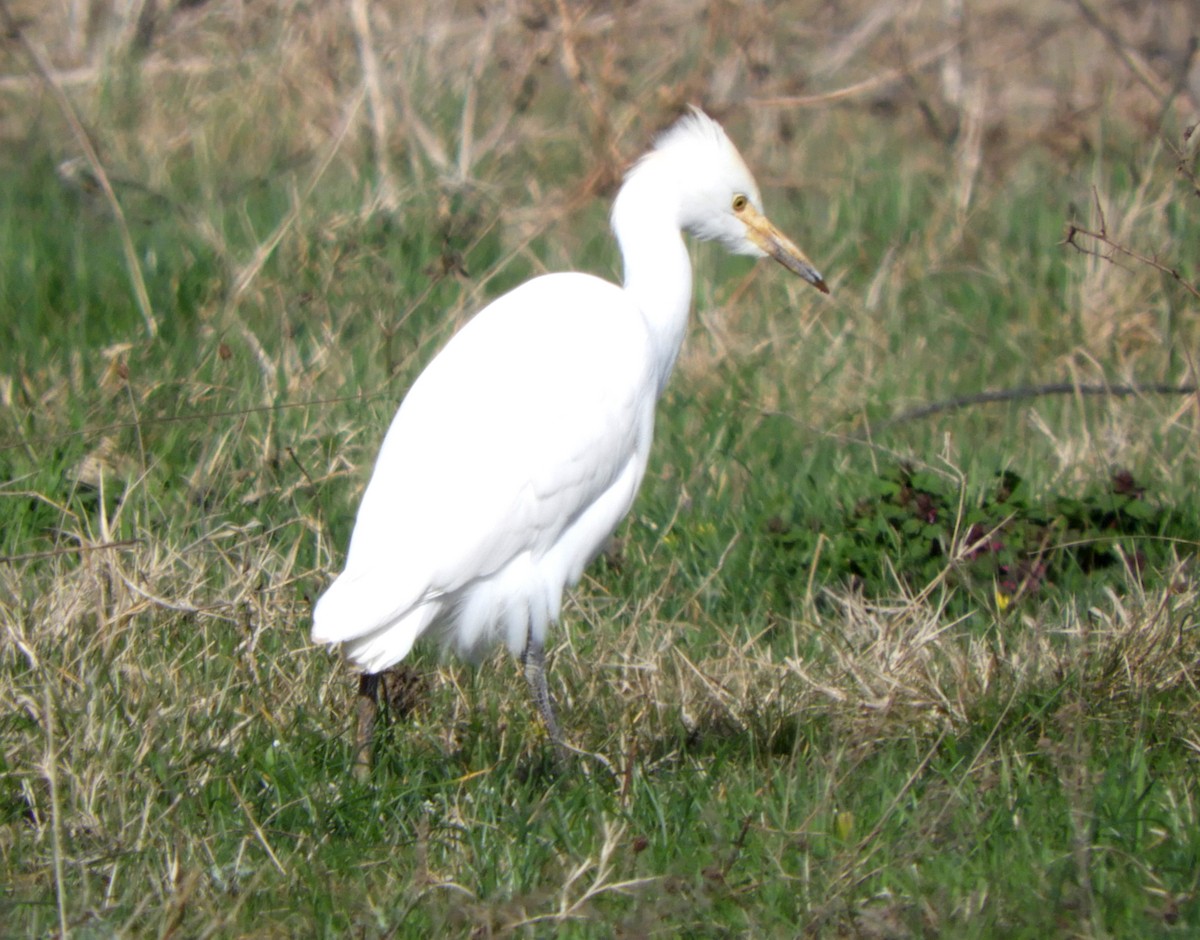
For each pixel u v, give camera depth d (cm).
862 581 971
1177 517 1005
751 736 788
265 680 805
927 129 1852
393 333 1199
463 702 834
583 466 817
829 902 615
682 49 1738
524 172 1614
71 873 648
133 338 1224
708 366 1260
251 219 1461
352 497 1023
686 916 618
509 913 608
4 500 992
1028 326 1371
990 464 1117
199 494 987
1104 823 682
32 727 737
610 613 948
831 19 2003
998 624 879
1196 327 1323
